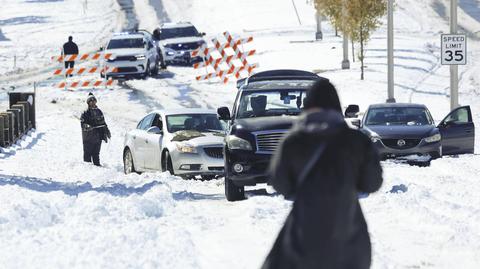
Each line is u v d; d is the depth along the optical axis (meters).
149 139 50.03
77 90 101.88
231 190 36.44
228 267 21.55
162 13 180.62
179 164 46.41
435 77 108.88
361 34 102.00
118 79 110.56
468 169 45.62
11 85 105.69
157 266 21.05
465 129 57.41
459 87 102.44
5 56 135.62
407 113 55.38
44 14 179.50
